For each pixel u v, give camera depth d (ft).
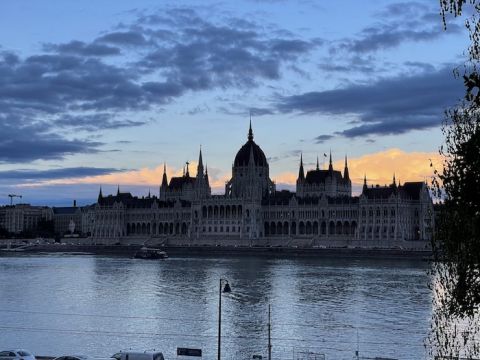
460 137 166.30
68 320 457.68
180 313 489.26
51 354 348.79
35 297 592.60
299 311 495.00
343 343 369.50
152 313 489.67
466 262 164.35
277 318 462.19
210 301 555.69
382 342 369.91
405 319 451.12
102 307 524.93
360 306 517.96
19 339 389.19
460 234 163.63
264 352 351.05
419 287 642.63
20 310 508.53
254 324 437.99
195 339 387.75
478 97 147.64
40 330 417.28
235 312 492.54
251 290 631.97
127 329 422.82
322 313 483.92
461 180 155.02
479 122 163.73
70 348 363.35
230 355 344.69
